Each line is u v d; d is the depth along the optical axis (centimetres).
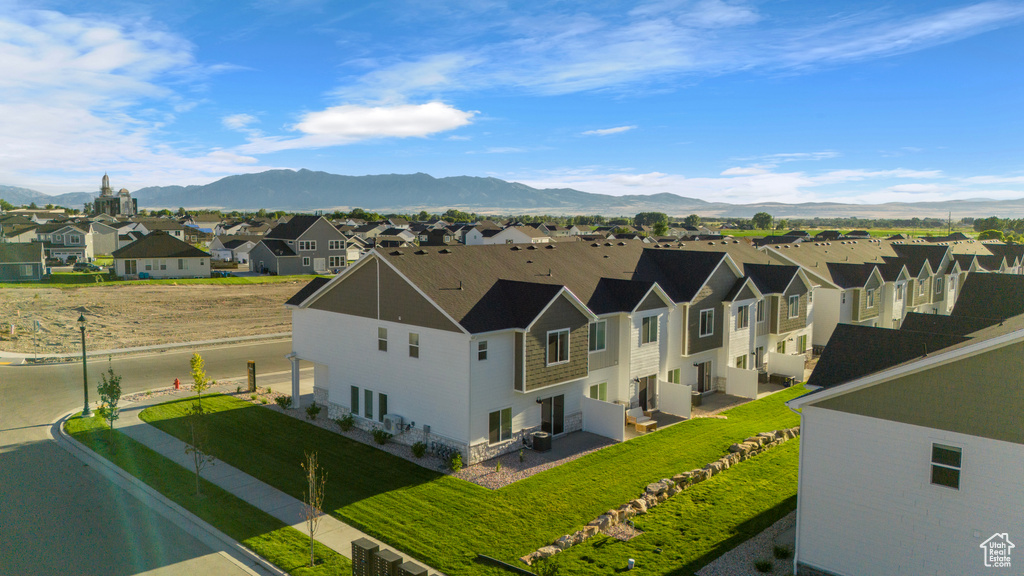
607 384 2992
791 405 1642
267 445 2594
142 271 8006
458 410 2405
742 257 4534
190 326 5491
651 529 1869
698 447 2584
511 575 1598
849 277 4638
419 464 2392
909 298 5247
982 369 1370
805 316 4138
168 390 3472
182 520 1925
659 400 3159
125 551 1730
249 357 4444
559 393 2742
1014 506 1337
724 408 3228
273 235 9688
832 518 1597
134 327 5331
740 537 1819
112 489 2142
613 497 2083
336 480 2228
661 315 3150
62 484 2177
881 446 1512
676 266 3609
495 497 2081
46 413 3008
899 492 1491
